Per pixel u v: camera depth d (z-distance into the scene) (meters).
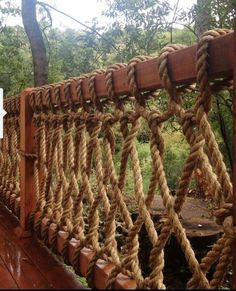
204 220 5.44
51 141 2.79
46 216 2.82
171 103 1.63
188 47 1.49
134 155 1.91
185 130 1.56
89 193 2.31
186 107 4.57
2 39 12.23
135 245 1.86
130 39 8.11
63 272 2.25
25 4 9.52
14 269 2.29
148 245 5.13
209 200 6.08
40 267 2.33
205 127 1.46
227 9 5.73
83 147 2.39
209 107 1.45
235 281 1.35
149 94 1.85
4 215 3.74
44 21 12.05
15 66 12.02
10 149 4.11
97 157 2.21
